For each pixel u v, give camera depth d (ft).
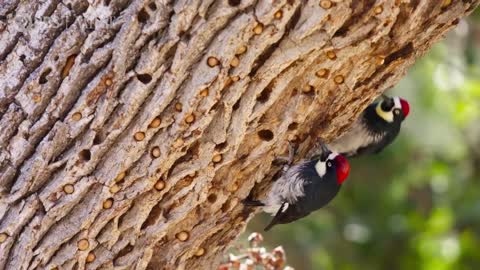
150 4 35.29
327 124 41.27
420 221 82.43
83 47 36.14
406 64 40.22
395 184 80.69
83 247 38.45
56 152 37.22
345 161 45.19
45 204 37.50
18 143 37.24
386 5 36.04
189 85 36.06
